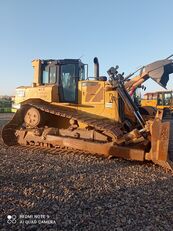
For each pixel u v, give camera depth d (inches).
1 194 198.7
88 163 290.4
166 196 199.5
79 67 358.9
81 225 155.4
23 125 385.4
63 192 204.5
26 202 184.7
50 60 372.8
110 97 328.5
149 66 325.1
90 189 211.9
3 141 389.4
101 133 313.4
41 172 255.3
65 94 362.0
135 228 152.7
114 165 283.9
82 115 337.4
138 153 277.4
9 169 264.5
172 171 253.8
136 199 193.2
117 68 319.3
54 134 341.4
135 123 325.4
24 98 382.9
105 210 175.0
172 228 152.9
